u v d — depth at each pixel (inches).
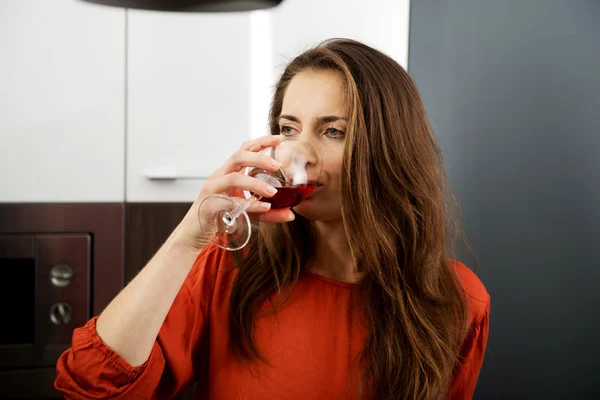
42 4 68.3
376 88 43.1
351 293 44.5
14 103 68.6
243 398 42.9
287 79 45.6
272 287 44.7
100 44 69.7
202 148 72.4
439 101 72.6
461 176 72.8
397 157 43.9
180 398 71.6
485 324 49.2
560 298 73.2
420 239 45.3
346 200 41.8
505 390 73.4
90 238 71.3
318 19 72.2
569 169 72.7
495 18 72.1
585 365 73.3
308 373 42.8
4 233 69.4
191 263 37.6
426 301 45.2
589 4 71.7
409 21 72.3
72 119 69.9
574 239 73.0
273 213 37.4
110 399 37.5
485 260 73.1
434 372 43.0
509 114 72.6
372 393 42.9
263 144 38.2
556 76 72.2
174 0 39.4
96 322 38.5
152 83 71.1
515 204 73.0
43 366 71.5
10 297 71.6
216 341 44.8
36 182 69.7
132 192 71.7
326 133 42.5
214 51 71.7
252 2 39.6
